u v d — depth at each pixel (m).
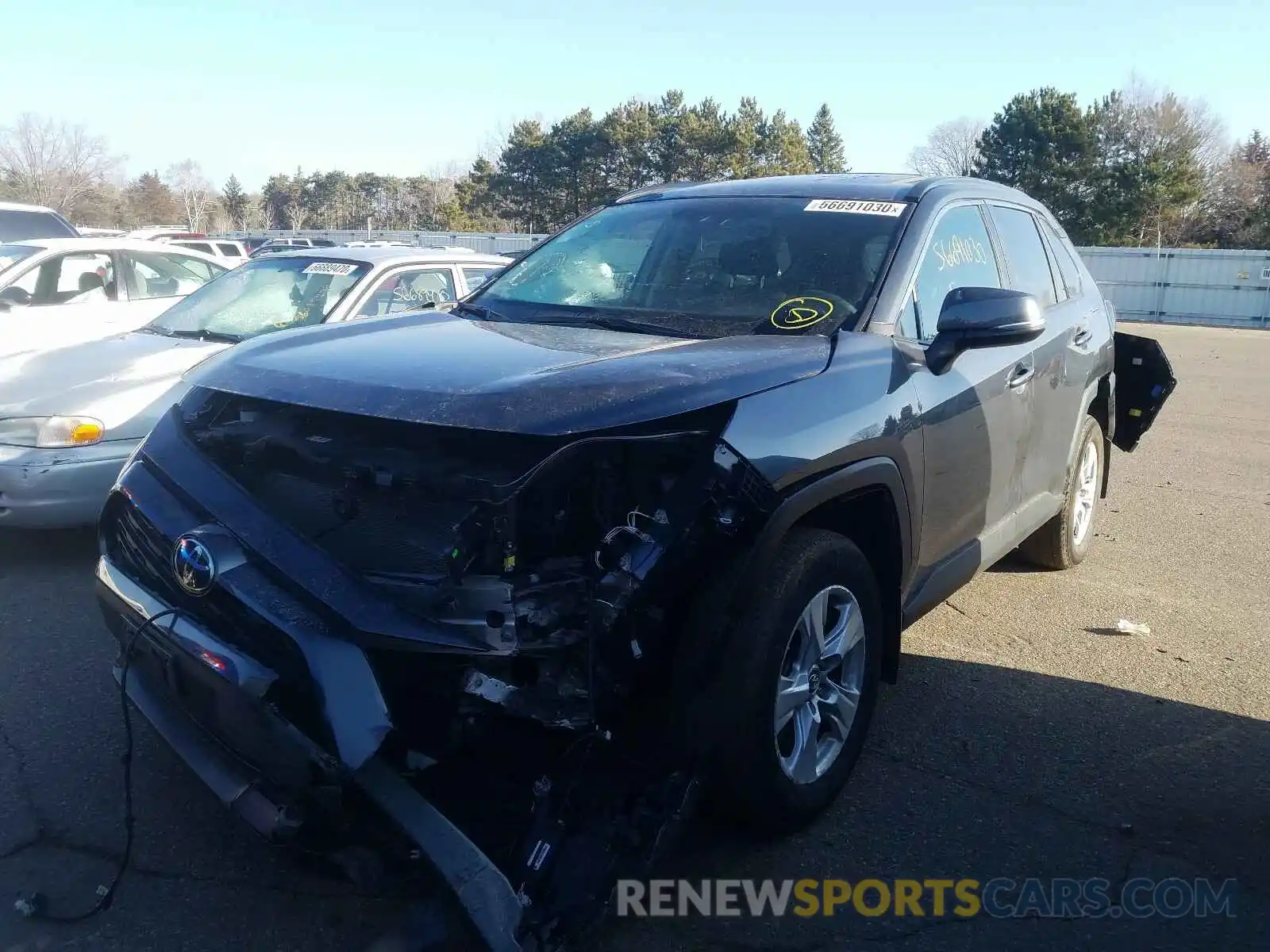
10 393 5.44
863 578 3.31
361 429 2.96
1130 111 53.38
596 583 2.57
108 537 3.36
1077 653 4.81
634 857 2.61
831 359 3.24
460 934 2.43
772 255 3.93
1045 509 5.04
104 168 62.31
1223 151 56.59
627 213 4.60
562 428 2.58
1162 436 10.76
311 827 2.61
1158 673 4.60
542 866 2.51
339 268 7.13
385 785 2.47
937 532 3.78
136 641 2.99
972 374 3.91
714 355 3.10
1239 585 5.88
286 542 2.78
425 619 2.55
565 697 2.51
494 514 2.61
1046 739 3.95
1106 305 5.81
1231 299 31.45
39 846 3.11
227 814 3.30
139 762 3.58
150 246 9.48
